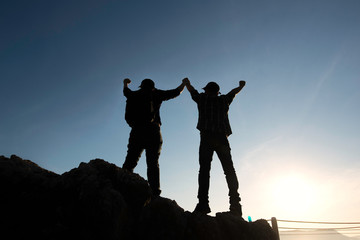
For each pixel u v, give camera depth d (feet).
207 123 16.89
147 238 11.44
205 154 16.37
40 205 11.52
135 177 13.38
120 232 11.12
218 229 12.84
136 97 17.83
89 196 11.25
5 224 10.86
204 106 17.52
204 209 14.70
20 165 13.00
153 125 17.16
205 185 15.58
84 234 10.48
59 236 10.50
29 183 12.18
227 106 17.94
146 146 16.74
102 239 10.37
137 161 16.90
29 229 10.80
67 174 12.80
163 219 11.84
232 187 15.81
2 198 11.50
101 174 12.85
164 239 11.40
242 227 13.47
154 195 15.42
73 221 10.96
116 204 11.18
